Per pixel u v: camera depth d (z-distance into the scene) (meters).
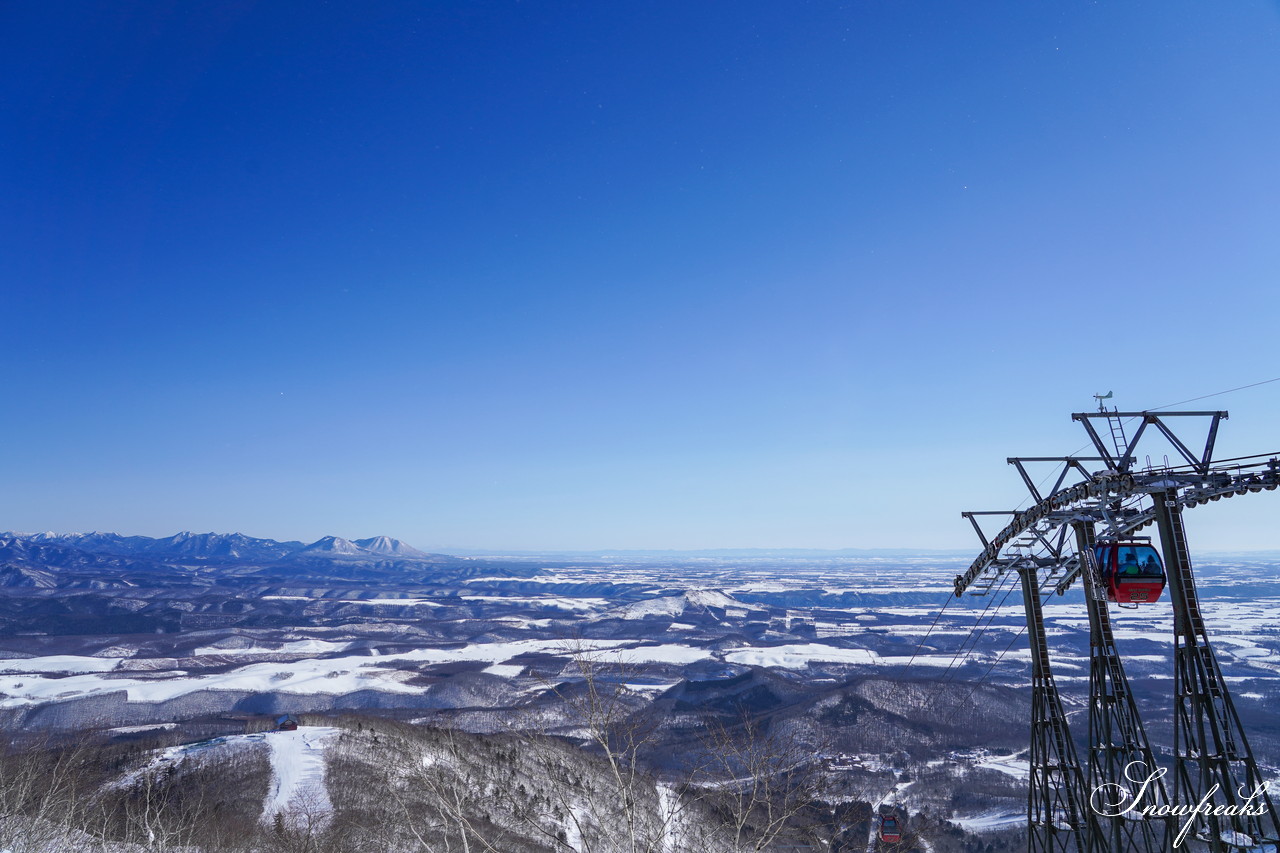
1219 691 23.72
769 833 19.72
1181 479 25.09
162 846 37.50
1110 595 29.44
